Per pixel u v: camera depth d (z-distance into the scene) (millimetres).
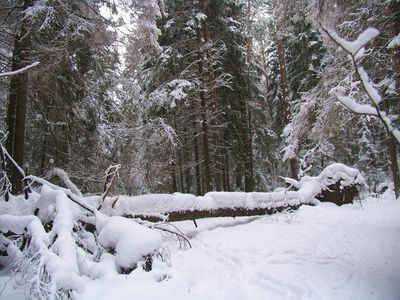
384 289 4512
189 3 16656
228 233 8773
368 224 8898
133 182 12469
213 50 17156
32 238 4688
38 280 3730
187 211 9500
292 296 4395
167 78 16531
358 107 2512
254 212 10617
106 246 5582
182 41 16203
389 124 2383
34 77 8938
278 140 24938
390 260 5785
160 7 10773
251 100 20719
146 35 9852
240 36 18797
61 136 10984
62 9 8562
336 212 10922
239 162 20594
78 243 6047
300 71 21516
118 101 12586
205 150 16797
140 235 5246
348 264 5684
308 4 8664
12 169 8289
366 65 9008
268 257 6285
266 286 4852
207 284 5004
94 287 4406
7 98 11039
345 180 12555
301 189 12438
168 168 16031
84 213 6891
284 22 11203
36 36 9109
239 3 20719
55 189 6316
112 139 12273
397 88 8156
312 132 9914
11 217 5617
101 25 9188
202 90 16047
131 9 9602
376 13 8570
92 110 11375
